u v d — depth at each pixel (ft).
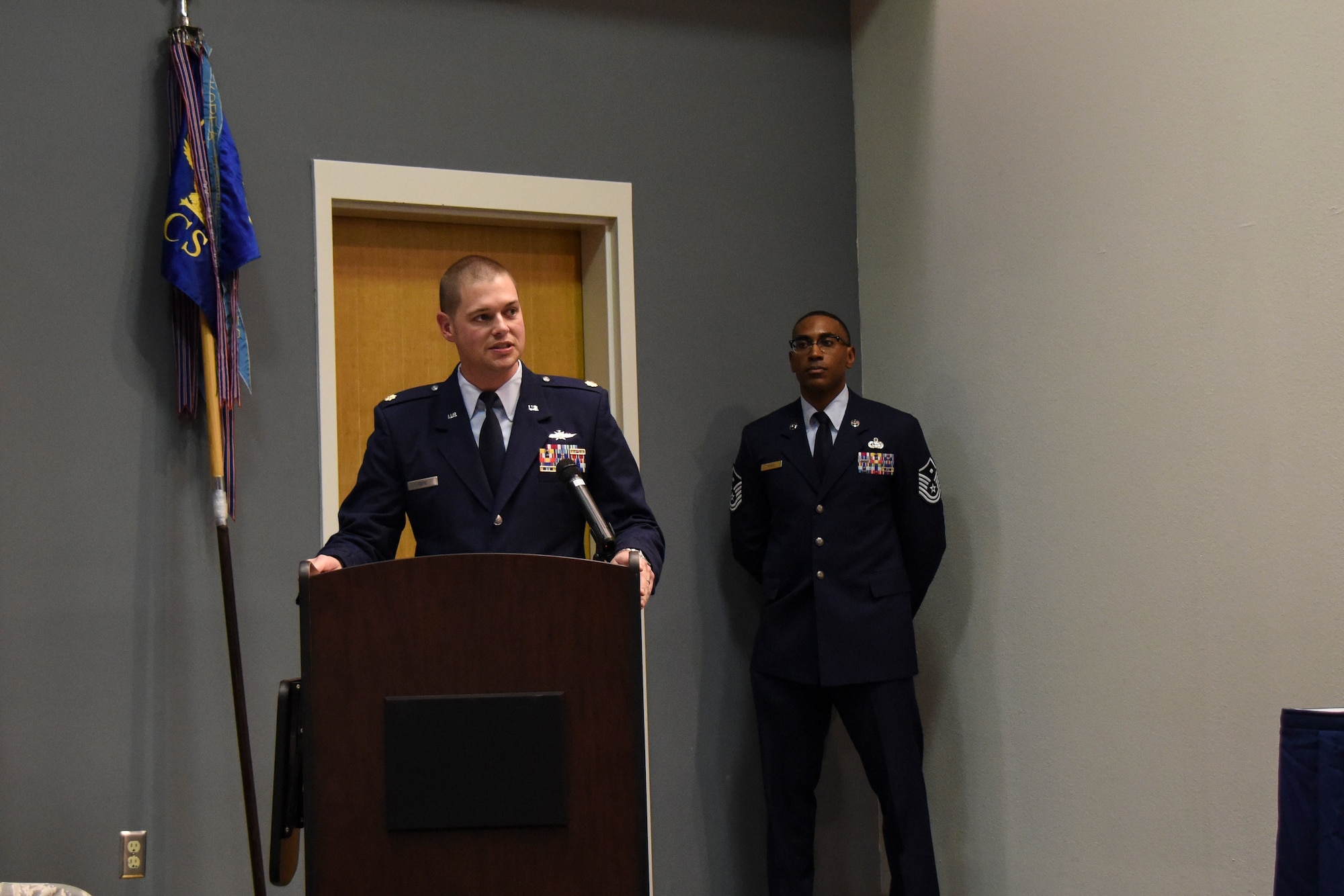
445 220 10.50
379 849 4.76
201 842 9.07
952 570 10.61
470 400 7.22
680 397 10.93
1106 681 8.84
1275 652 7.47
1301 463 7.30
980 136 10.19
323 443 9.52
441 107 10.12
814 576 9.80
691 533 10.89
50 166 8.87
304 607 4.80
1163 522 8.33
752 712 11.05
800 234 11.57
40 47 8.89
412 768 4.77
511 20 10.43
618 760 4.84
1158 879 8.37
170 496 9.08
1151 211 8.43
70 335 8.88
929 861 9.68
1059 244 9.30
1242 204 7.71
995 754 10.07
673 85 11.06
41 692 8.68
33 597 8.70
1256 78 7.61
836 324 10.12
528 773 4.79
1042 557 9.51
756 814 10.99
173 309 9.03
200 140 8.84
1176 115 8.21
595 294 11.00
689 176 11.09
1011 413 9.84
